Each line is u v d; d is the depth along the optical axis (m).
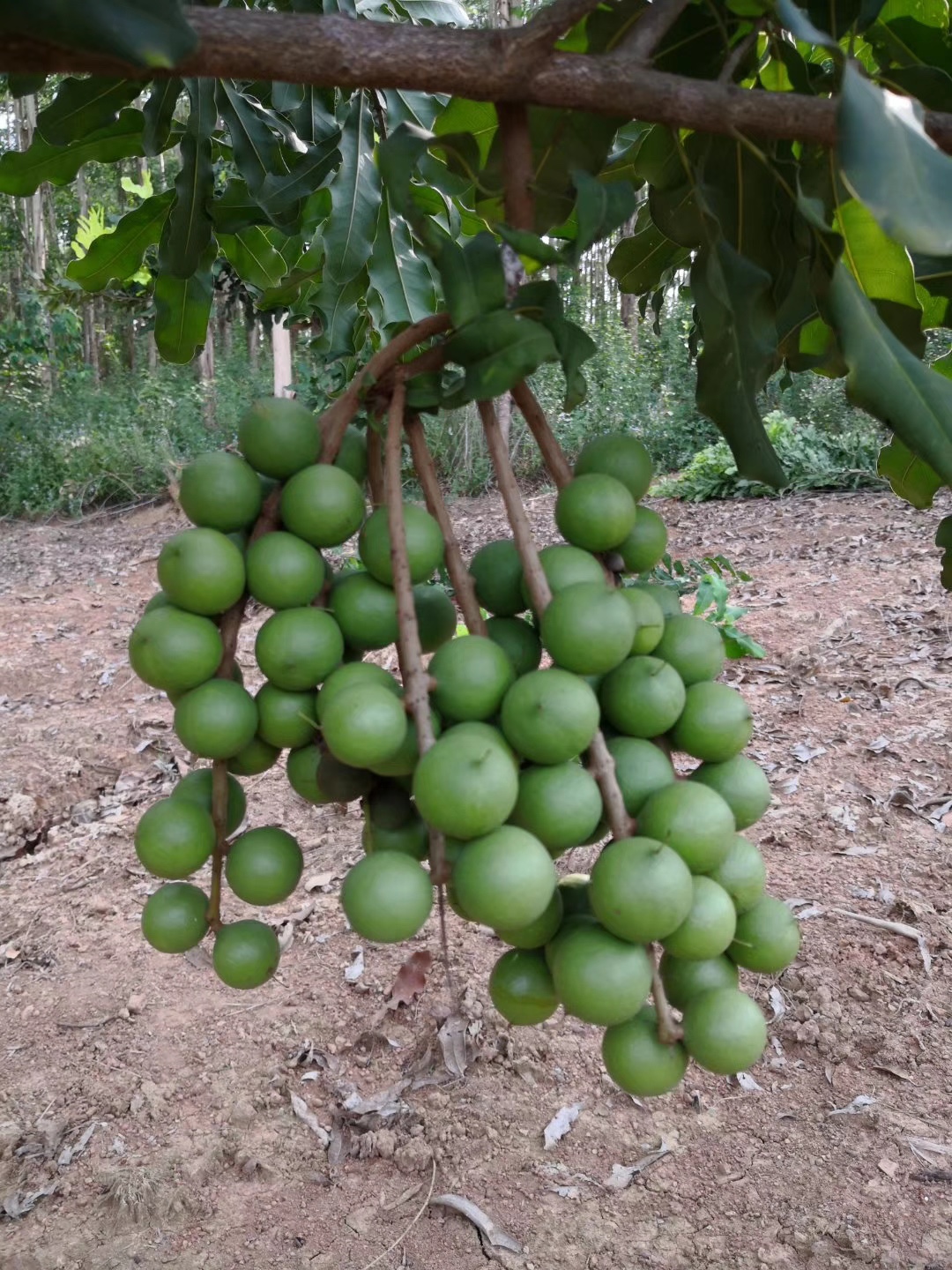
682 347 15.93
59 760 6.84
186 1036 4.22
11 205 21.98
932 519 10.67
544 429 1.61
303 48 1.21
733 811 1.52
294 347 17.53
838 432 13.88
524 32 1.26
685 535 11.42
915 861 4.90
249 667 7.89
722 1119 3.64
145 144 2.62
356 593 1.57
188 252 2.80
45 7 1.03
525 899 1.26
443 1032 4.06
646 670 1.47
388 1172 3.53
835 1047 3.88
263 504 1.61
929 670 6.92
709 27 1.75
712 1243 3.16
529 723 1.33
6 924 5.13
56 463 16.28
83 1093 3.94
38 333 18.55
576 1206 3.33
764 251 1.89
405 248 3.29
